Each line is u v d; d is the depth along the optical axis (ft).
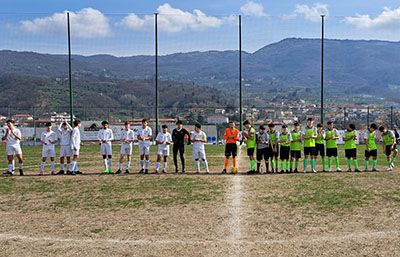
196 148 67.46
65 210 44.42
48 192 52.70
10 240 35.19
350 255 30.86
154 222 39.55
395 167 75.72
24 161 88.74
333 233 35.78
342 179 59.82
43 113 185.06
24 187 55.83
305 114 201.46
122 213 42.88
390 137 71.10
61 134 67.36
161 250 32.32
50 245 33.88
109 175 65.21
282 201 46.52
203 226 38.04
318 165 79.82
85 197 49.73
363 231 36.22
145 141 68.18
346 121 171.12
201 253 31.58
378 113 186.29
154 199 48.26
